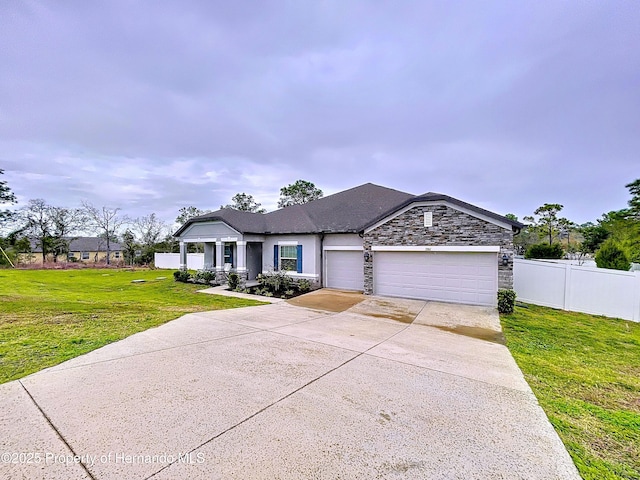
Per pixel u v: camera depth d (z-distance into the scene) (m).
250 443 3.55
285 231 18.69
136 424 3.86
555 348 8.05
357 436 3.76
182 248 22.19
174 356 6.36
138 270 31.72
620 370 6.69
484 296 12.99
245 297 15.23
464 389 5.23
